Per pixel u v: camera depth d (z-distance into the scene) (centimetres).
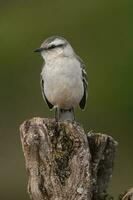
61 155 1423
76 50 3478
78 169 1419
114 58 3431
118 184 2842
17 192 2916
